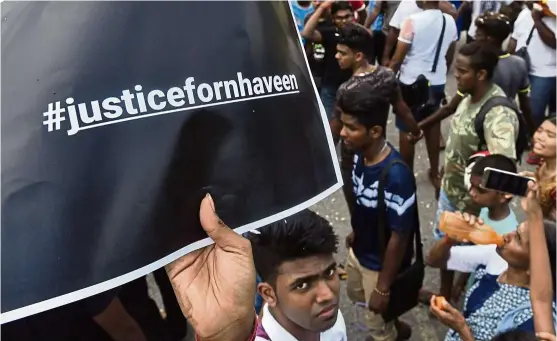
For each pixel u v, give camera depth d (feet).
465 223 6.02
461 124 8.19
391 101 9.93
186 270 2.45
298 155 2.39
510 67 11.09
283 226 4.00
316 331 4.21
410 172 6.50
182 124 2.10
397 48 12.00
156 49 2.07
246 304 2.41
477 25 11.30
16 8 1.95
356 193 7.00
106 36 1.99
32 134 1.91
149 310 7.80
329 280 4.18
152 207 2.06
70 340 5.67
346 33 10.08
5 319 1.87
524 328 5.46
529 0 13.83
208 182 2.17
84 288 1.95
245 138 2.24
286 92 2.37
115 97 2.00
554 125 6.84
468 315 6.18
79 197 1.95
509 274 5.78
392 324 7.66
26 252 1.90
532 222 5.38
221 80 2.19
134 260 2.03
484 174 5.99
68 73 1.95
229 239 2.23
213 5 2.18
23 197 1.90
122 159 2.01
